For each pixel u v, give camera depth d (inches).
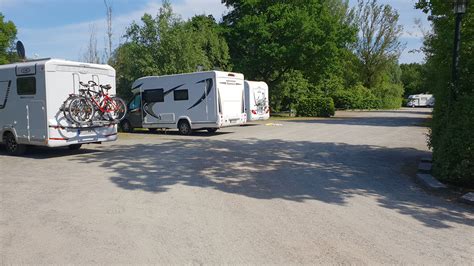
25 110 443.2
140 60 887.1
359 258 166.4
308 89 1403.8
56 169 370.3
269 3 1290.6
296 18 1162.0
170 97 711.1
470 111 284.4
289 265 159.0
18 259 165.2
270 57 1198.3
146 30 920.9
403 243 184.1
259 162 399.9
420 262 163.3
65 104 433.4
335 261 163.2
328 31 1202.6
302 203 249.9
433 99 365.1
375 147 513.3
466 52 326.0
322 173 345.1
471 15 331.3
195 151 479.5
